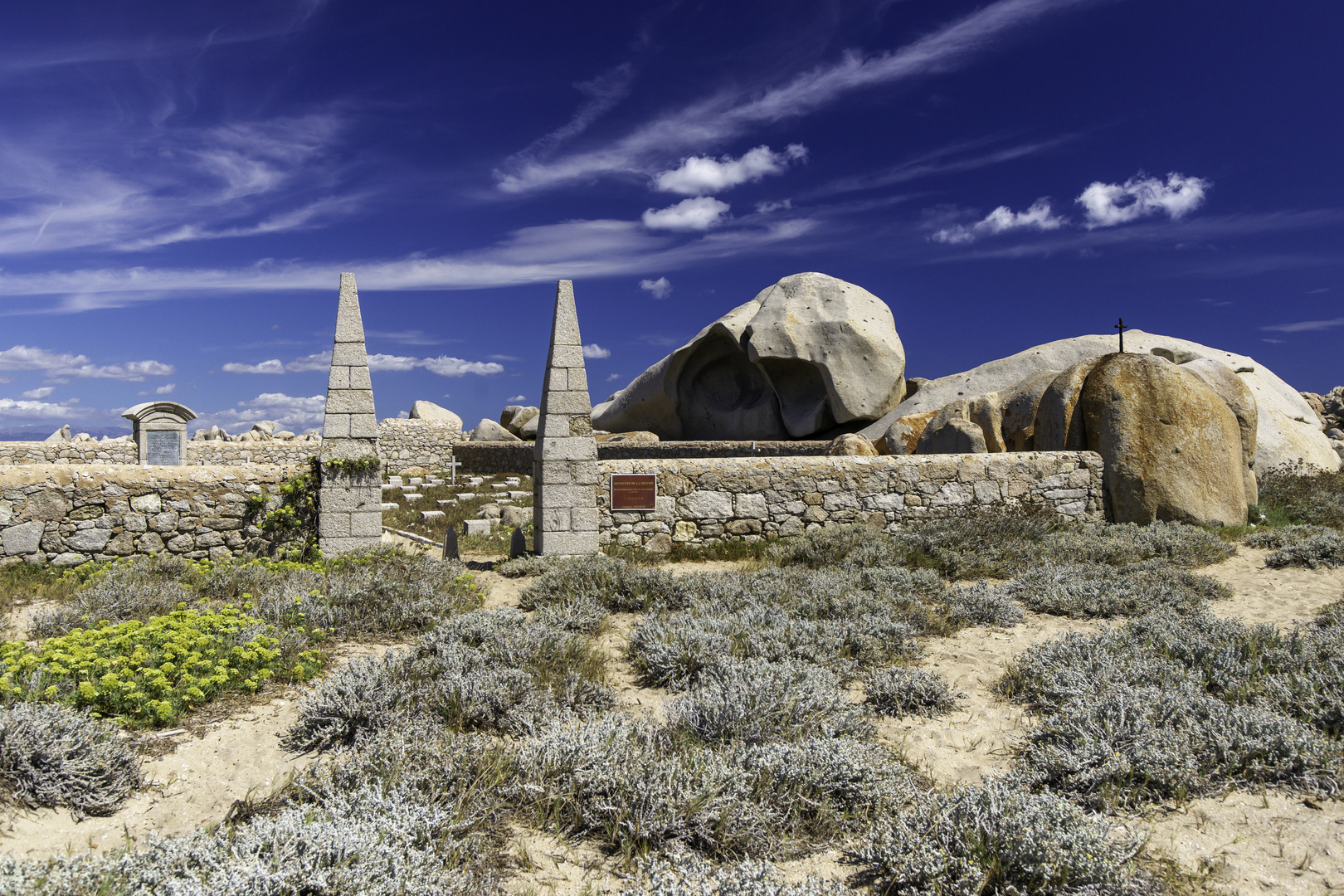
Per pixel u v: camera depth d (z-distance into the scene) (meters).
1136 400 12.29
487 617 6.59
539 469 10.27
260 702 5.01
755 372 30.58
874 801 3.88
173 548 9.62
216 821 3.64
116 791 3.75
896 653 6.28
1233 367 17.08
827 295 27.84
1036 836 3.23
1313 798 3.91
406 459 30.39
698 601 7.46
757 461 11.22
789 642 6.21
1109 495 12.20
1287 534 10.35
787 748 4.14
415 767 3.95
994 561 9.48
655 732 4.54
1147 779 4.01
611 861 3.47
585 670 5.73
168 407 24.41
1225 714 4.46
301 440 28.81
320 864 3.01
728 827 3.59
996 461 11.80
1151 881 3.23
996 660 6.25
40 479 9.14
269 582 8.06
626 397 33.00
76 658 4.68
